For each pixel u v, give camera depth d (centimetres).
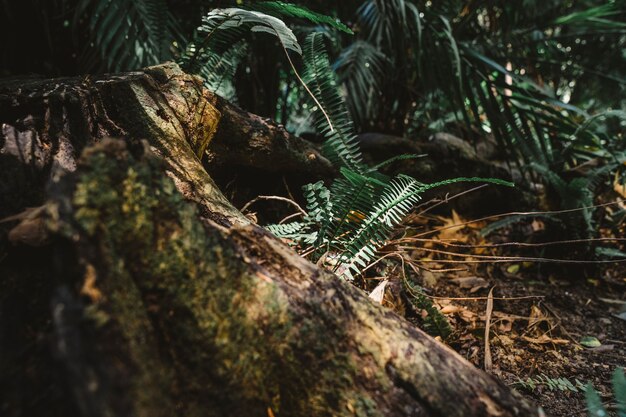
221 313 110
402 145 340
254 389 112
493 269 297
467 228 333
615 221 329
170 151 171
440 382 117
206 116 203
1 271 119
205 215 154
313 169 264
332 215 185
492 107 334
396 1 315
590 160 359
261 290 117
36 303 112
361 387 116
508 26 411
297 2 337
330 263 188
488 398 118
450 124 426
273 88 363
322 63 255
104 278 93
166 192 111
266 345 114
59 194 95
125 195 102
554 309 258
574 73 466
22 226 119
